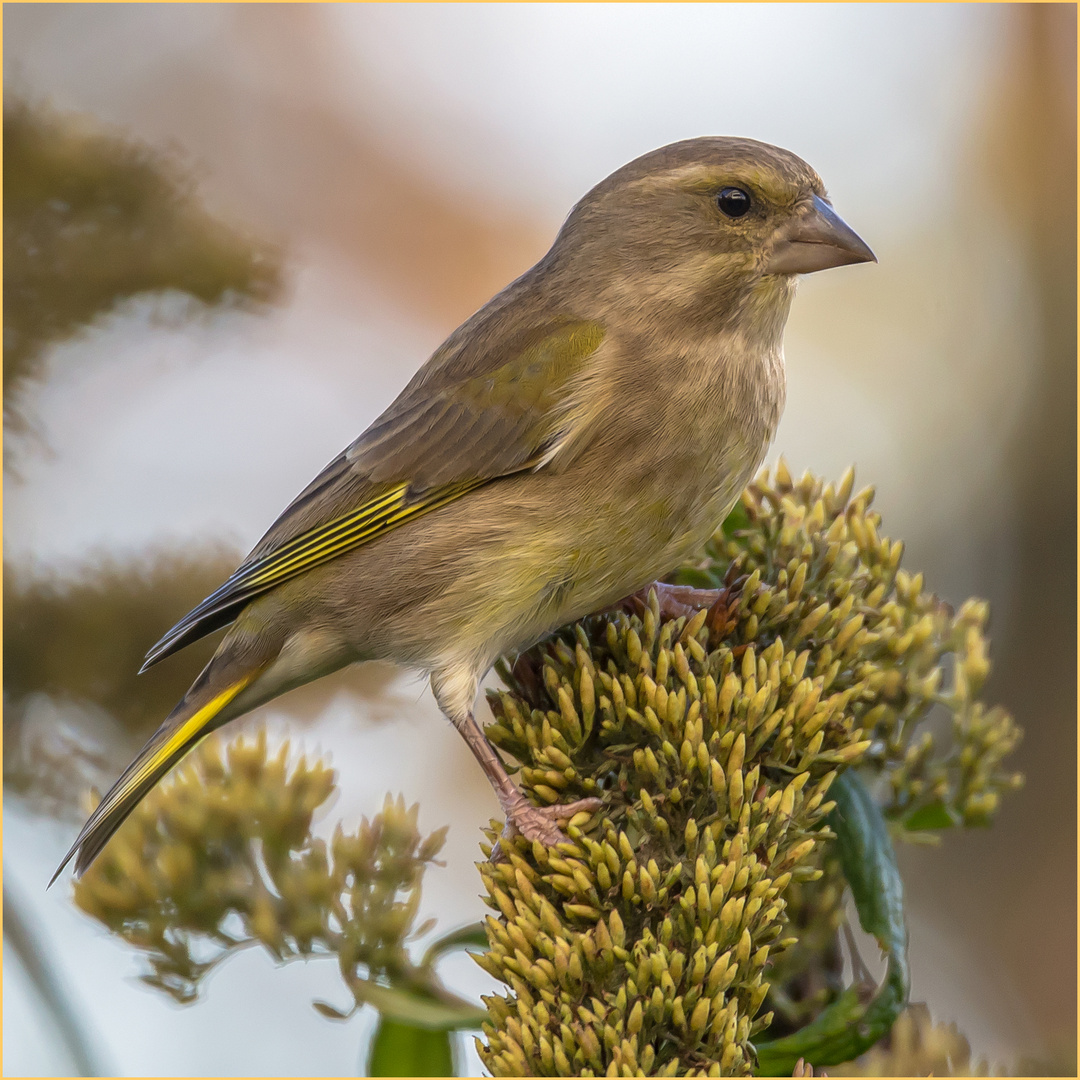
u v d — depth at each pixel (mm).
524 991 3098
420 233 3402
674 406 3154
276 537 3174
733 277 3158
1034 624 3303
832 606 3125
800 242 3156
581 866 3102
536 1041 3094
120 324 3236
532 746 3117
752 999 3098
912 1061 3117
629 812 3107
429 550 3162
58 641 3213
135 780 3170
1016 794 3285
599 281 3164
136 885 3135
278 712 3225
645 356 3158
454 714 3160
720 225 3158
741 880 3096
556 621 3162
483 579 3160
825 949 3121
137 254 3227
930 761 3129
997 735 3127
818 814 3105
